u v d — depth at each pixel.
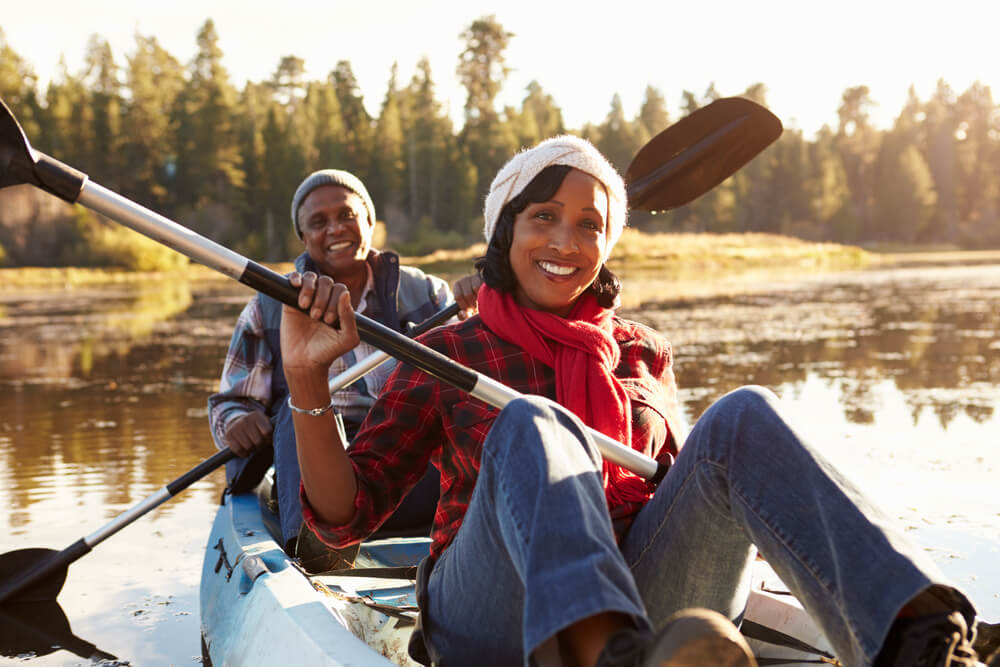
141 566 3.02
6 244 38.97
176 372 8.05
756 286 20.80
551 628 1.07
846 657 1.19
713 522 1.36
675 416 1.76
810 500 1.24
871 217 86.88
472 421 1.57
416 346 1.46
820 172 88.00
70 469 4.31
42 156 1.35
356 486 1.56
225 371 2.92
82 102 60.94
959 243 81.69
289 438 2.52
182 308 18.20
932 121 98.94
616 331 1.75
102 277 37.03
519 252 1.65
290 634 1.61
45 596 2.75
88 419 5.66
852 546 1.17
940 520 3.26
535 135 70.56
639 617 1.07
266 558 2.10
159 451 4.68
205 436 5.04
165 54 73.06
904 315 12.47
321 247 2.99
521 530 1.19
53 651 2.35
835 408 5.48
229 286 29.80
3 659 2.29
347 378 2.23
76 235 39.81
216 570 2.37
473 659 1.42
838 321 11.58
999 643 1.40
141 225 1.38
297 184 59.59
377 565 2.52
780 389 6.23
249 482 2.72
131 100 64.19
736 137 2.54
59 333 12.72
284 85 79.06
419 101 70.31
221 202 59.84
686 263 36.78
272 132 60.62
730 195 73.50
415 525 2.73
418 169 66.44
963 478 3.80
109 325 14.02
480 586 1.38
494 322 1.64
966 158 96.62
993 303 14.73
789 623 1.76
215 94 59.97
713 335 9.94
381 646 1.88
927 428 4.86
